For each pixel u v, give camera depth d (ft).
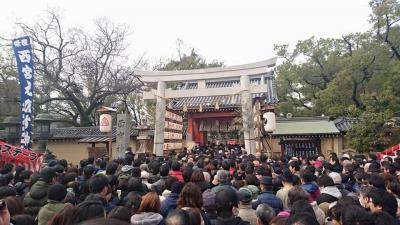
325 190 18.45
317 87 107.24
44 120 65.62
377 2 84.94
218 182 21.30
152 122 108.99
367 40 90.53
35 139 71.82
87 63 108.47
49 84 103.71
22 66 51.03
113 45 112.88
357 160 38.65
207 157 38.81
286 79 109.70
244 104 67.41
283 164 34.27
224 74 70.38
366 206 14.44
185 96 71.41
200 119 90.99
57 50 105.91
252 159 38.09
